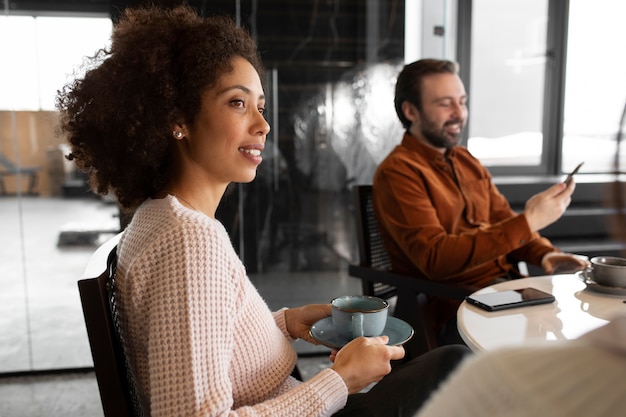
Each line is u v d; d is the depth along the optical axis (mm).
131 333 841
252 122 962
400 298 1756
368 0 3049
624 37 4176
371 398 937
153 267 801
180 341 771
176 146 972
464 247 1685
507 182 3959
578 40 4211
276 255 3090
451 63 2012
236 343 912
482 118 4246
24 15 2338
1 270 2506
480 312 1189
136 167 935
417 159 1954
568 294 1311
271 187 3059
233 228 2941
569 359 341
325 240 3137
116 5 2238
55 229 2516
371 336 1068
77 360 2562
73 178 2486
